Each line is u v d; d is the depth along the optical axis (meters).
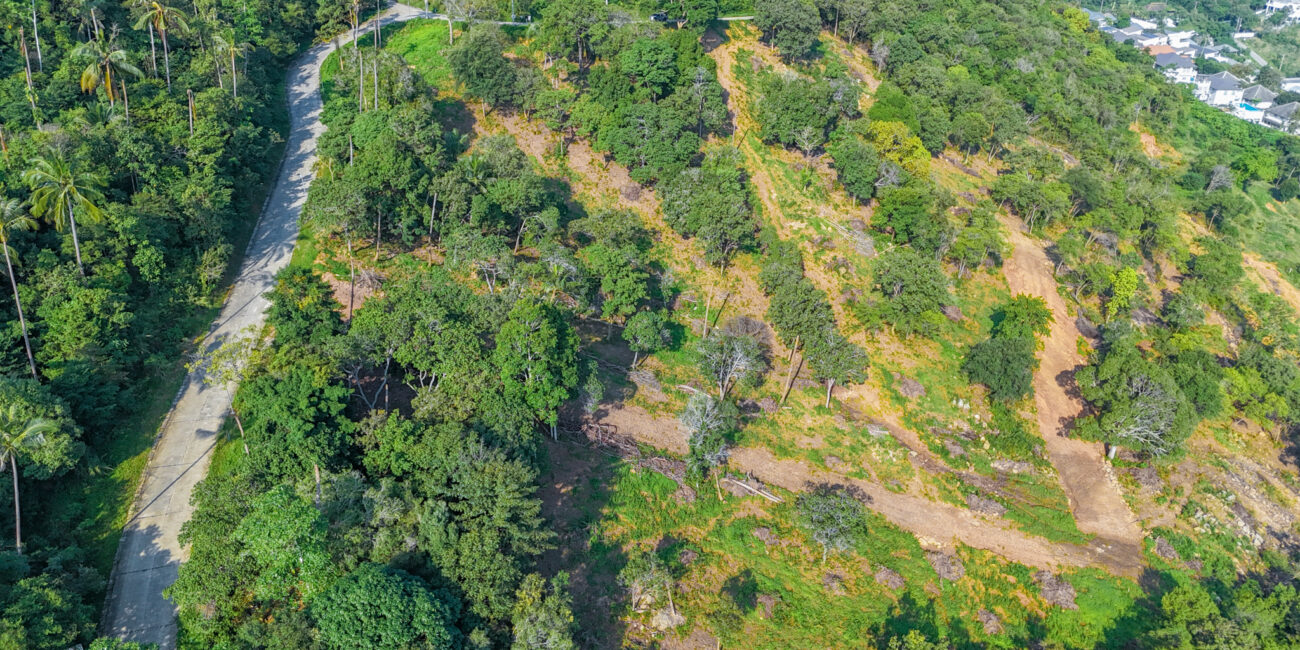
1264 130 193.88
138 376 71.31
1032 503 82.12
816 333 89.12
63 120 89.25
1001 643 68.19
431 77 122.12
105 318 68.75
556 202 103.31
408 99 108.00
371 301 73.56
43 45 101.50
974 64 161.25
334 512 56.47
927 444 87.25
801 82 126.81
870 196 116.38
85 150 80.62
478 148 103.06
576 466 73.94
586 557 66.62
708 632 63.81
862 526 71.88
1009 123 141.25
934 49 159.75
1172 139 180.12
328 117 102.69
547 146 114.25
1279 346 114.88
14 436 54.53
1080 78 178.25
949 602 70.44
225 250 83.31
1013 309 99.75
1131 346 97.94
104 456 64.56
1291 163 170.62
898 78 147.25
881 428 87.81
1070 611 71.31
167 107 93.56
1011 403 93.12
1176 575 75.81
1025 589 72.88
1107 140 158.62
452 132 105.19
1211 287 120.81
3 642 44.66
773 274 99.31
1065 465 87.25
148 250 76.62
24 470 56.50
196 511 56.19
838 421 87.50
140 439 66.88
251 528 51.41
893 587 70.25
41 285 69.50
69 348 65.88
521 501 57.81
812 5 149.00
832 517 71.38
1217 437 95.44
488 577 54.16
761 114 124.19
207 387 72.12
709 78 119.62
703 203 101.94
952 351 99.00
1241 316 120.69
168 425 68.56
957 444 87.62
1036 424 91.88
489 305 74.12
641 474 74.75
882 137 120.38
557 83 121.44
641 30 123.69
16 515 54.44
